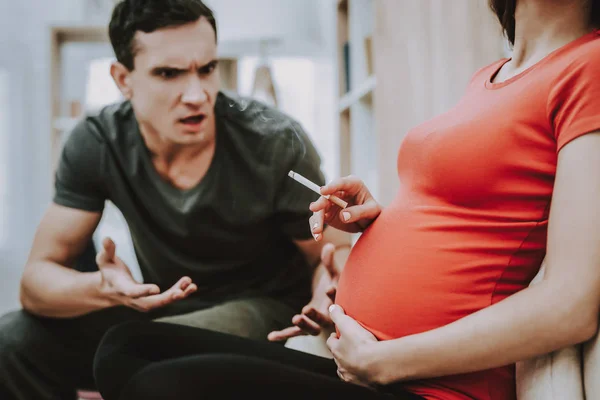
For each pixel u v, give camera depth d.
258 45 3.49
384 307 0.87
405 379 0.79
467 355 0.75
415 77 1.98
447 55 1.87
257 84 3.44
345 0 2.81
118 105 1.51
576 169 0.73
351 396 0.76
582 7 0.86
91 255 1.69
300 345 1.28
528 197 0.81
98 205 1.51
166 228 1.44
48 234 1.49
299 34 4.04
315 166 1.45
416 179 0.90
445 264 0.83
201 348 0.94
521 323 0.73
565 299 0.72
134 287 1.19
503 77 0.94
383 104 2.03
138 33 1.32
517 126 0.81
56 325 1.51
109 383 0.81
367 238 0.94
